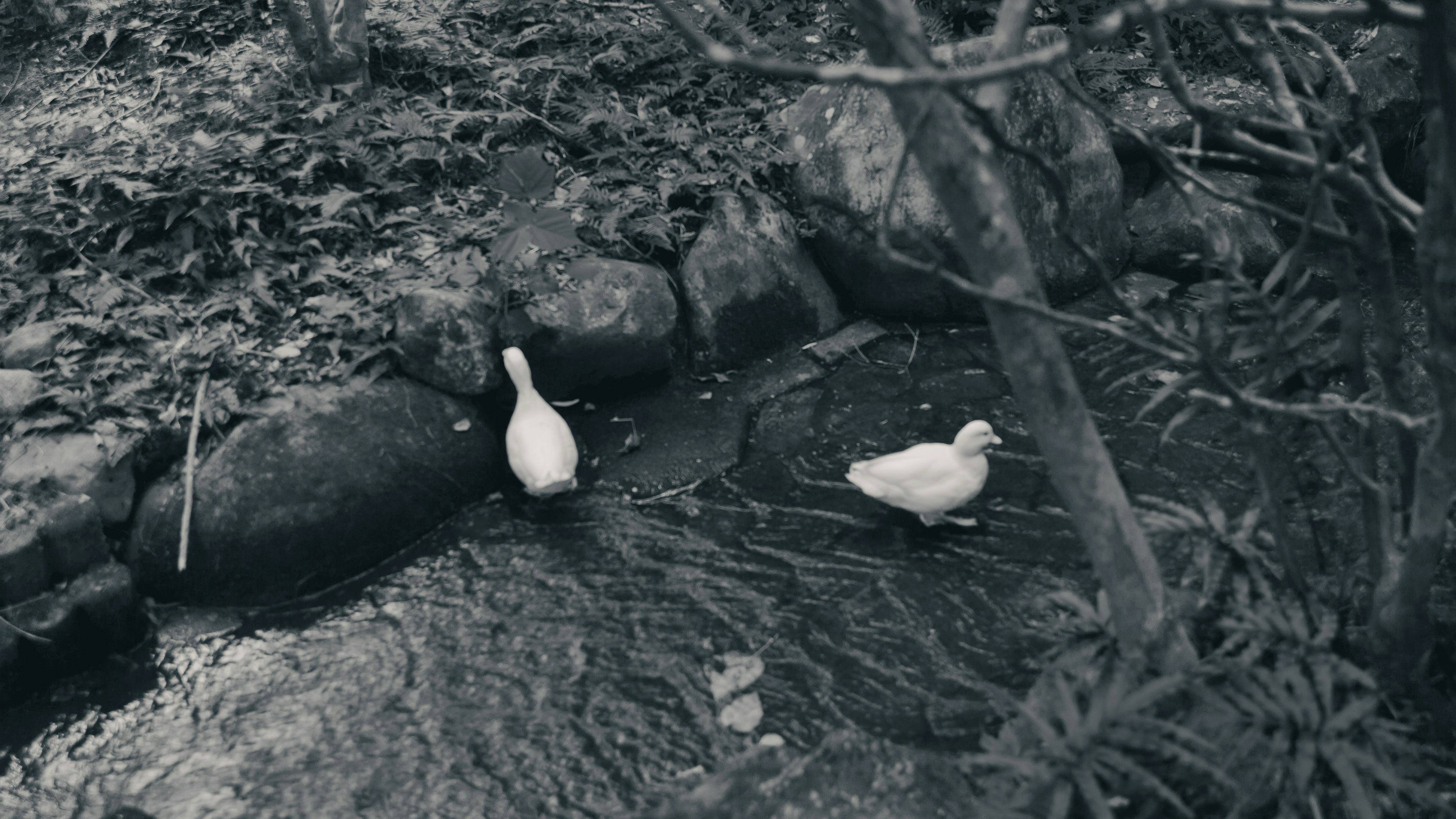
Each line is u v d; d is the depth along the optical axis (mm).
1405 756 2734
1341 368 3076
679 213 5434
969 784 2824
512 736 3518
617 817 2861
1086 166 5664
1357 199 2439
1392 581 2861
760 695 3580
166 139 5637
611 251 5293
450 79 6066
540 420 4516
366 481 4418
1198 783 2592
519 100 5973
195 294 4863
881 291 5547
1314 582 3279
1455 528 3344
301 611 4203
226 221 5004
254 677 3885
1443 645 3057
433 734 3555
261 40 6301
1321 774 2547
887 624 3811
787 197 5824
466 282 4852
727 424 4938
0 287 4812
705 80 6328
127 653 4051
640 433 4922
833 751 2822
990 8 6574
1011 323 2312
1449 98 2111
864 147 5488
